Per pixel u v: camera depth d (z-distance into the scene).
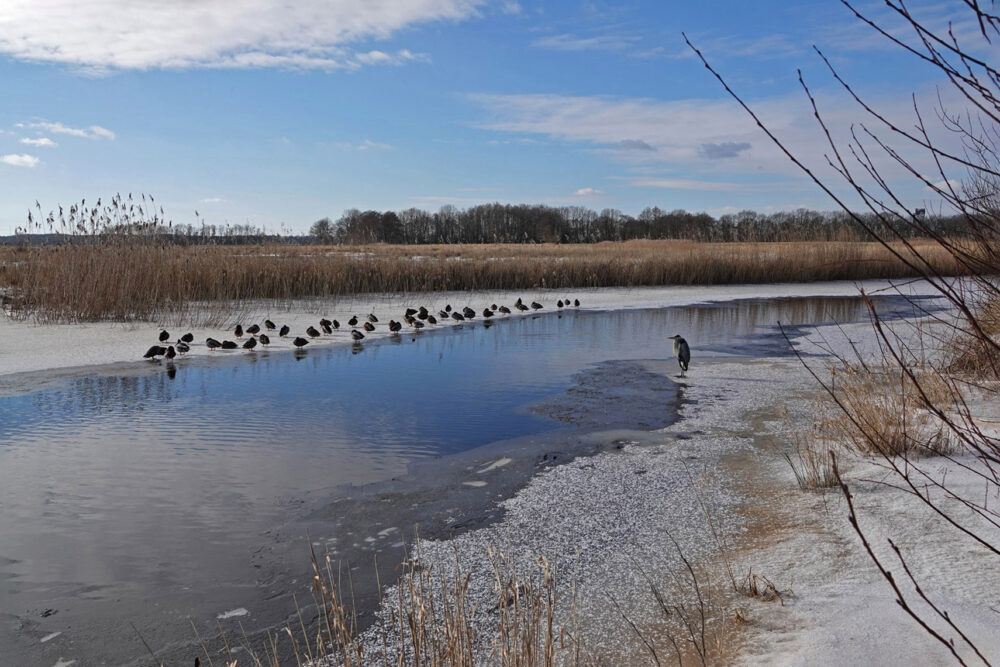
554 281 30.19
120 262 18.05
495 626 3.97
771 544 4.82
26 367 12.37
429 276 28.03
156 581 4.80
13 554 5.22
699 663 3.39
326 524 5.75
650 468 6.95
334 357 14.17
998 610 3.38
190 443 8.08
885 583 3.92
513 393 10.77
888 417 6.36
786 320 20.59
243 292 22.69
